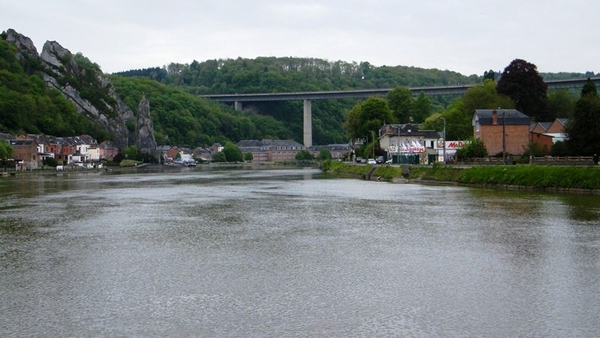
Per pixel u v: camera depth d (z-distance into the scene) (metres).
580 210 62.81
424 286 32.38
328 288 32.12
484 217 58.78
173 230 52.62
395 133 174.50
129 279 34.31
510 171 98.19
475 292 31.11
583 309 28.02
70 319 27.22
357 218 59.88
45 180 141.50
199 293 31.31
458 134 167.12
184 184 123.94
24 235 50.03
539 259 38.66
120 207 72.69
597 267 36.25
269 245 44.66
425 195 85.19
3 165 186.12
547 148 122.75
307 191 98.06
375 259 39.28
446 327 25.81
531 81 165.25
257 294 31.06
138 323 26.62
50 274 35.62
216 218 61.03
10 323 26.70
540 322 26.28
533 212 61.84
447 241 45.66
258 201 79.81
